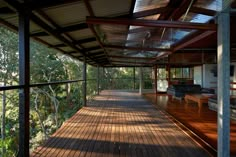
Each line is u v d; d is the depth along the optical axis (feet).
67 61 62.18
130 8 14.23
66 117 44.96
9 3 8.21
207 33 14.34
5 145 24.12
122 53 34.40
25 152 9.60
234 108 20.57
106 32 20.04
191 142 14.84
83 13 12.94
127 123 20.76
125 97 44.78
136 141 15.10
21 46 9.36
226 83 10.44
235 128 17.93
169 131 17.81
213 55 37.22
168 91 44.06
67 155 12.51
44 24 12.42
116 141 15.12
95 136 16.38
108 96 46.96
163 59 40.22
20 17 9.34
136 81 73.41
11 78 43.27
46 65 50.39
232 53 31.01
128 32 20.61
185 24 11.18
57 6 10.95
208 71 41.68
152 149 13.48
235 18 15.38
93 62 48.42
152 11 16.17
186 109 27.94
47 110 49.62
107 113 26.27
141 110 28.50
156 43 27.25
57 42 19.07
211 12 13.12
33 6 9.57
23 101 9.51
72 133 17.20
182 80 49.70
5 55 42.68
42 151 13.15
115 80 73.56
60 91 55.72
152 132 17.49
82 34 18.66
